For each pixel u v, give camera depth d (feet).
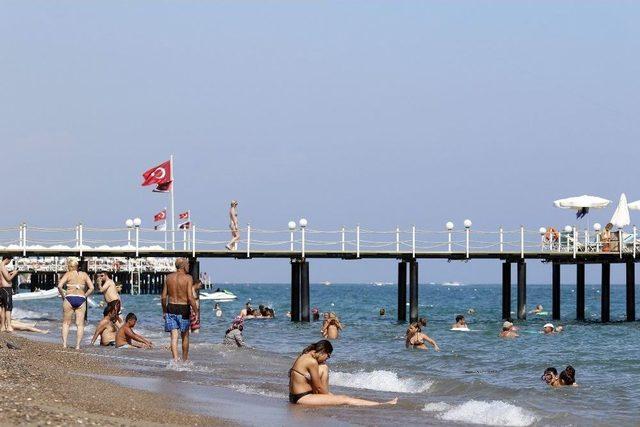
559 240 185.47
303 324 178.09
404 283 188.55
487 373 96.17
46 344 100.53
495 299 520.01
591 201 194.49
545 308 355.77
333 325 142.10
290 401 65.67
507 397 75.15
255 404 63.87
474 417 62.75
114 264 319.06
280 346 128.47
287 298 503.20
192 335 146.72
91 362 83.76
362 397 72.38
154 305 295.07
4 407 46.78
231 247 176.55
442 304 410.31
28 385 57.93
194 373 81.61
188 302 87.45
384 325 182.09
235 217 176.45
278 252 178.40
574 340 143.54
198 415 55.88
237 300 427.74
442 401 70.08
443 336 150.30
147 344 109.19
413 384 82.02
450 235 180.45
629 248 189.47
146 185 199.11
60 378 64.49
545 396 76.84
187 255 175.11
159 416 53.42
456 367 101.50
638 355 116.57
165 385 70.38
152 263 326.24
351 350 121.39
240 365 93.30
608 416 66.13
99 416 49.70
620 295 590.55
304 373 65.62
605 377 95.04
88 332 136.46
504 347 129.90
